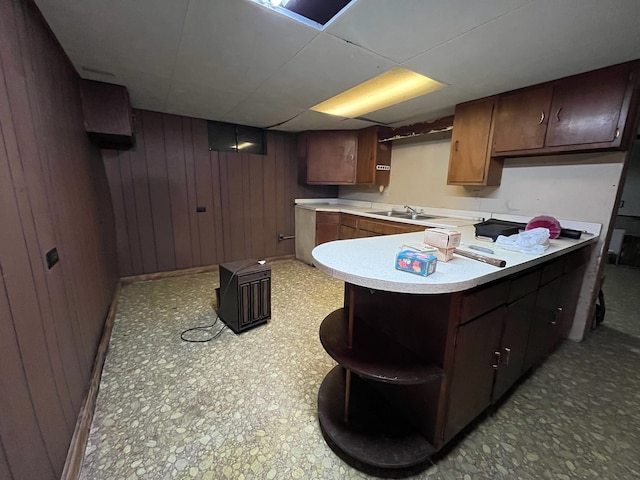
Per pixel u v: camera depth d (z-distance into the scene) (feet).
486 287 4.01
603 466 4.03
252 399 5.18
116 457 4.01
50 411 3.33
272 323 8.04
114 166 10.12
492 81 6.86
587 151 6.69
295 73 6.68
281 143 14.05
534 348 5.62
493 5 4.04
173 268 11.86
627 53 5.32
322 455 4.13
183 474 3.81
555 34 4.76
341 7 4.20
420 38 5.00
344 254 4.40
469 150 8.49
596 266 7.03
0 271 2.56
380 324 4.67
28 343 2.97
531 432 4.58
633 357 6.74
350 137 13.12
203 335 7.32
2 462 2.33
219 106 9.59
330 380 5.40
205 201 12.25
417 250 3.99
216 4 4.18
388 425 4.36
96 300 6.62
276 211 14.48
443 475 3.88
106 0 4.10
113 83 7.38
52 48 5.02
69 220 5.08
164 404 5.00
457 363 3.83
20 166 3.26
